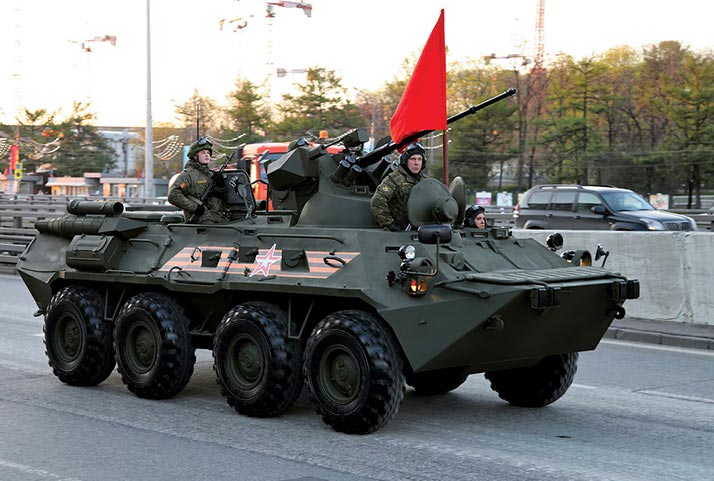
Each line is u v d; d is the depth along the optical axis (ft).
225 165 29.58
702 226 89.15
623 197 71.31
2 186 216.95
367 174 26.73
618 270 43.73
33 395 27.84
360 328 22.12
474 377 31.37
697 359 35.45
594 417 25.57
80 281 29.78
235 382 24.79
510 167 173.06
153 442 22.27
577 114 162.71
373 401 21.89
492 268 23.21
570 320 23.22
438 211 23.76
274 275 24.07
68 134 235.61
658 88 157.89
